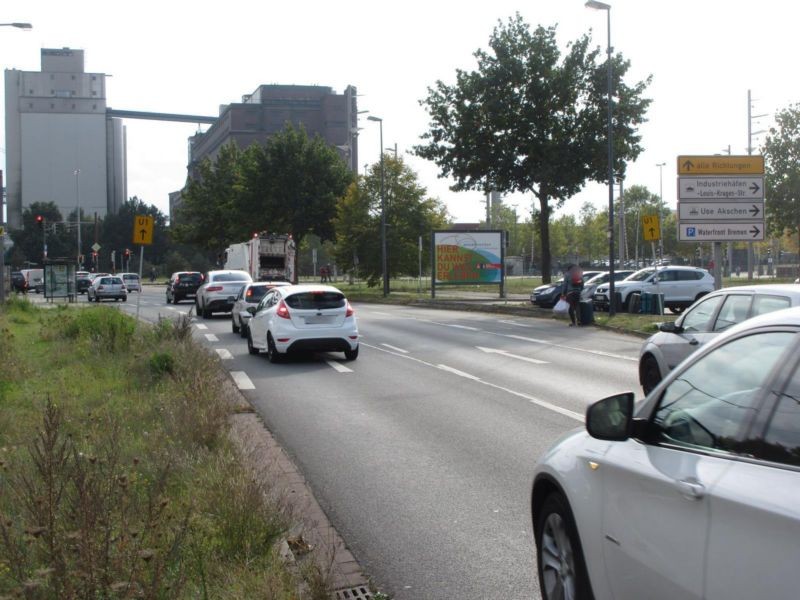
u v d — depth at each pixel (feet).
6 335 56.44
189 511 15.38
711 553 9.24
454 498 23.57
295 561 16.51
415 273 179.52
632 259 316.40
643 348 37.63
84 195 602.03
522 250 364.17
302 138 207.41
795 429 9.02
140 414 31.22
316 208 202.90
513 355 61.11
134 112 599.98
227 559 16.70
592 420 12.34
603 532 12.00
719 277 72.95
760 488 8.77
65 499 15.84
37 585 11.98
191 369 39.75
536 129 127.44
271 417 36.50
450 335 78.89
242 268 163.22
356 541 19.93
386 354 63.00
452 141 131.23
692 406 11.09
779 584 8.06
